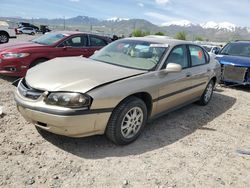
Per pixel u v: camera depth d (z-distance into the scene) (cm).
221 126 515
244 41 1007
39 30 4725
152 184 313
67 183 300
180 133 459
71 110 326
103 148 380
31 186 290
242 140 460
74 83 346
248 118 580
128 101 375
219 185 325
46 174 312
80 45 818
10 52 673
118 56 471
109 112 353
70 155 354
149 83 404
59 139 392
